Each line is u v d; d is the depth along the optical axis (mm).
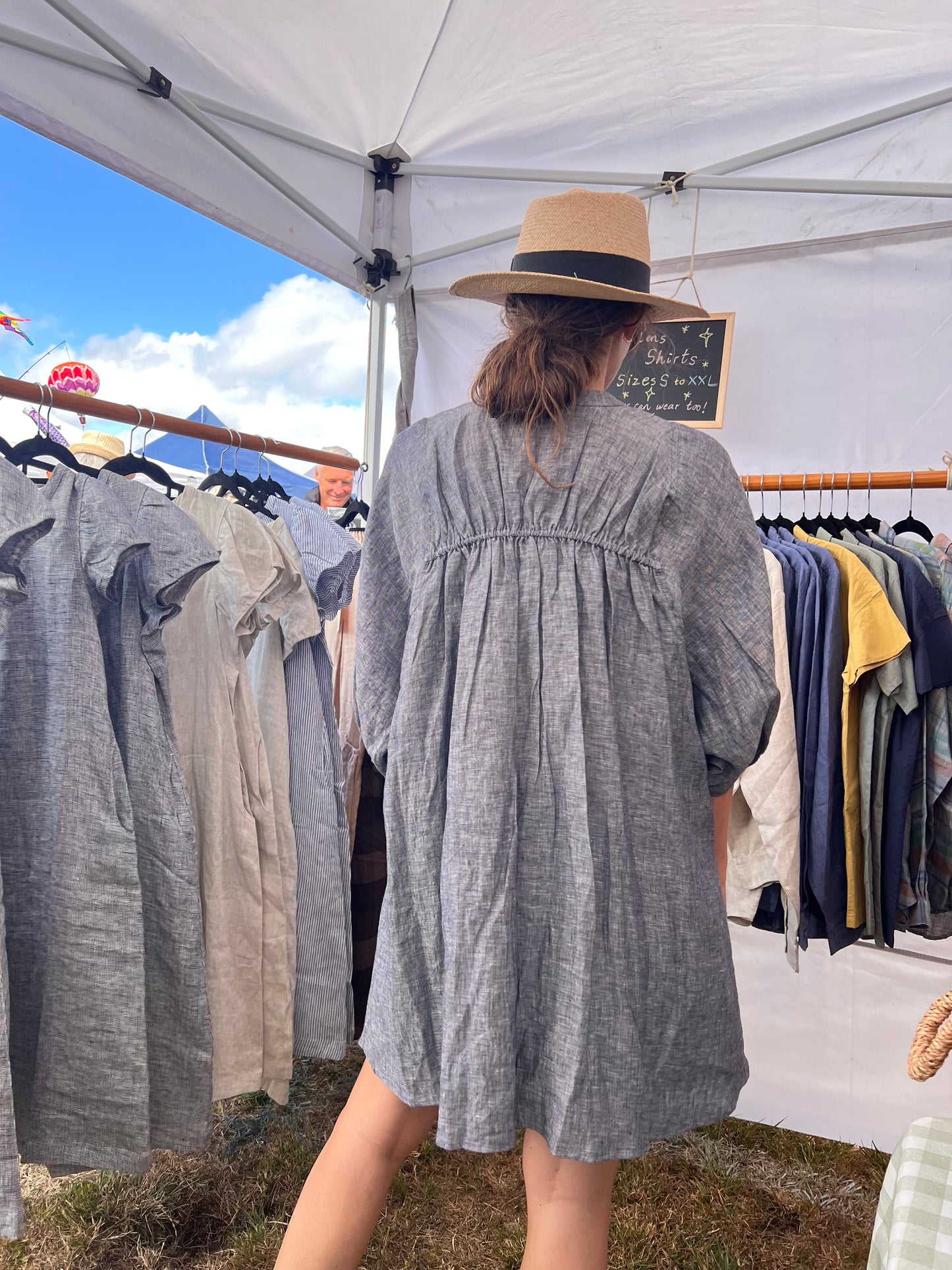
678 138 2348
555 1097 977
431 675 1084
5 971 1198
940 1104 2178
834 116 2178
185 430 1790
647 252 1157
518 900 1013
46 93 1758
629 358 2406
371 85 2307
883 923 1767
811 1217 1911
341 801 1903
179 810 1481
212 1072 1544
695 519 1048
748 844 1855
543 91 2322
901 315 2230
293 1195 1887
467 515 1085
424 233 2688
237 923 1680
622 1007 980
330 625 2248
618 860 992
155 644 1461
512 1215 1869
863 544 1896
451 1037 989
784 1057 2332
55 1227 1763
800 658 1772
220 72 2109
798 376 2342
